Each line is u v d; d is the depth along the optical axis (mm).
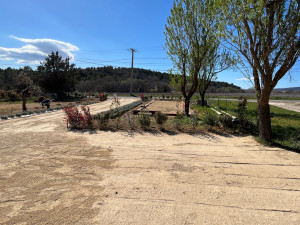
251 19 5340
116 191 3029
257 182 3342
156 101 22828
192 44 9586
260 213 2514
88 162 4207
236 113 11453
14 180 3369
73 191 3025
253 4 4824
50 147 5215
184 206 2648
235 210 2570
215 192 3016
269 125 5617
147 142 5742
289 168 3908
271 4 5172
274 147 5230
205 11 8969
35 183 3268
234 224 2299
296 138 5523
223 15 5586
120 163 4164
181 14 9469
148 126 7496
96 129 7340
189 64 10078
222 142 5738
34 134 6625
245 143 5609
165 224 2291
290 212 2543
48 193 2963
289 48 4945
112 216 2430
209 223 2312
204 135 6523
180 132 6910
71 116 7609
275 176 3564
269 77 5285
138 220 2359
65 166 3982
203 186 3201
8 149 5023
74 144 5504
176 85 11062
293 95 35312
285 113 12227
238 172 3734
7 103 19844
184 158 4469
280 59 5355
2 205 2652
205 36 9414
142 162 4223
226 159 4406
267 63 5203
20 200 2770
